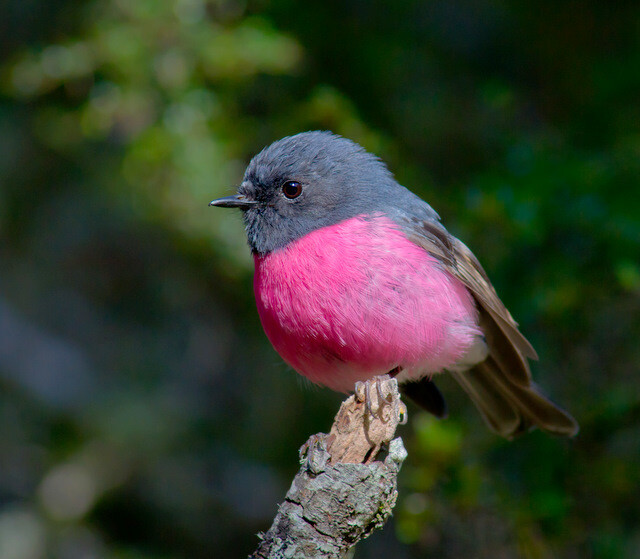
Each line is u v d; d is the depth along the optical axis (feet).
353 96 38.86
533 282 32.68
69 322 48.73
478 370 28.55
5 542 42.98
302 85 38.65
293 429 40.32
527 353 26.17
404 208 25.89
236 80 38.04
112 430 45.62
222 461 44.73
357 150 26.58
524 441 32.40
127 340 47.80
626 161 33.45
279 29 38.24
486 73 39.47
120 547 43.80
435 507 31.24
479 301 27.02
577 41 39.60
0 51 40.57
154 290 45.96
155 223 39.65
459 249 26.45
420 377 26.40
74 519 44.06
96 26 37.09
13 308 48.32
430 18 39.68
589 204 32.07
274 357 40.40
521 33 39.60
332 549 18.38
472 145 38.78
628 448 31.35
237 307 42.24
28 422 47.29
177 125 36.47
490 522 31.37
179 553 44.04
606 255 31.94
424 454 31.45
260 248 24.95
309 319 23.54
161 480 44.91
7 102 41.75
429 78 38.99
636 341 31.76
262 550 18.43
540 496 30.71
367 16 39.17
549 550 31.04
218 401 44.78
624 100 36.52
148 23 36.47
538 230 31.91
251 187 25.54
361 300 23.18
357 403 19.39
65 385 47.75
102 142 41.16
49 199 44.24
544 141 35.35
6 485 45.80
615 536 30.76
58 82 37.91
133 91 36.73
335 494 18.34
